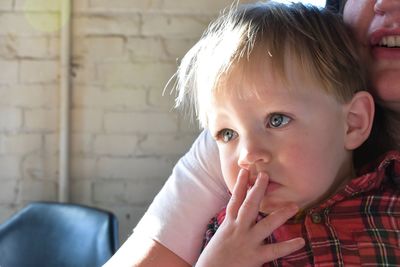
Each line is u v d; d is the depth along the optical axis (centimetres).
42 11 199
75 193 206
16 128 204
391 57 83
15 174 205
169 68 203
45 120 204
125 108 204
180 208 92
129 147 206
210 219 92
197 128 205
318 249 81
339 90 82
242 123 81
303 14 87
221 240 79
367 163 91
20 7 199
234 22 90
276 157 79
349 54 85
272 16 87
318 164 80
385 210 82
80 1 200
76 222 178
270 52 81
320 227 82
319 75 81
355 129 85
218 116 84
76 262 174
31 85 202
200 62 89
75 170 205
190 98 97
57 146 204
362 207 83
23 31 200
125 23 201
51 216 182
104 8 200
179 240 91
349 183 83
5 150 204
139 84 203
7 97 202
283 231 84
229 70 82
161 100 204
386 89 83
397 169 87
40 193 206
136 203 207
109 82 203
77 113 204
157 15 201
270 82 79
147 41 202
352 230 82
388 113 90
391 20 82
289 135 79
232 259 78
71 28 200
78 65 202
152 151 206
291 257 81
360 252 80
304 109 79
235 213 80
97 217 176
